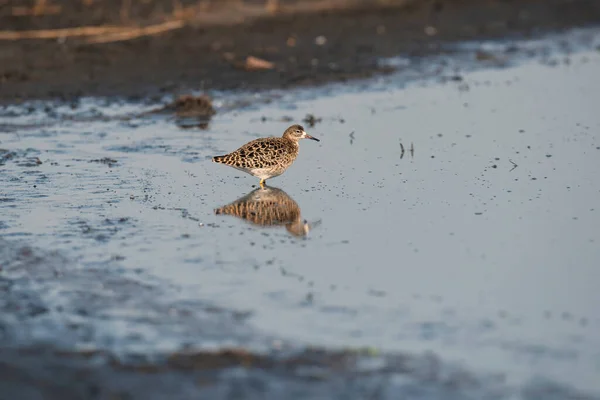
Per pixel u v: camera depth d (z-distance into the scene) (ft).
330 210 52.60
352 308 39.81
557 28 102.78
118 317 38.93
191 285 42.11
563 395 32.81
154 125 69.56
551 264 44.57
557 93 79.36
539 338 37.04
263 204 53.62
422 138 67.05
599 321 38.50
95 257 45.14
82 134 67.00
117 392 33.01
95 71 80.69
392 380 33.88
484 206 53.11
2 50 83.56
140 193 55.21
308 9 99.30
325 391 33.09
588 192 55.42
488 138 67.00
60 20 90.79
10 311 39.24
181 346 36.45
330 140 66.64
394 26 97.60
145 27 90.53
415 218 51.16
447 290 41.63
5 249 45.88
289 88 79.00
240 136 67.00
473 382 33.68
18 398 32.53
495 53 92.48
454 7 105.29
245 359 35.40
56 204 52.90
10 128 67.92
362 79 82.07
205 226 49.78
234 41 88.99
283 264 44.57
